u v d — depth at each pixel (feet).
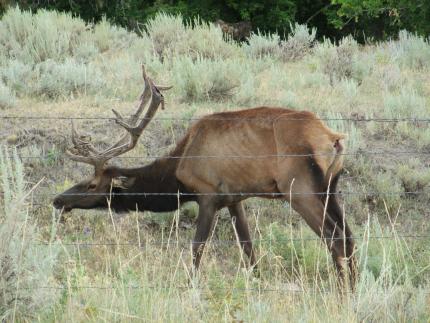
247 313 76.84
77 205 107.45
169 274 91.04
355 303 77.30
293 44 200.34
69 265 90.53
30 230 78.95
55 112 138.21
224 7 328.29
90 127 132.57
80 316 75.20
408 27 278.67
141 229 115.75
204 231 103.30
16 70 154.20
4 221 77.15
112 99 147.13
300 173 97.55
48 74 152.05
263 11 331.16
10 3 279.08
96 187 106.83
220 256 110.83
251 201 120.47
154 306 75.15
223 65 152.56
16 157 81.82
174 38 189.16
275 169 99.09
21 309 75.00
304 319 75.97
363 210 122.01
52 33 185.57
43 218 115.14
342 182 126.62
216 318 76.64
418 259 106.22
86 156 106.11
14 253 75.10
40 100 148.36
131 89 155.02
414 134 136.67
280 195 101.30
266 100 149.07
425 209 122.93
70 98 148.97
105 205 108.06
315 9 344.69
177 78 151.64
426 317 77.92
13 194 80.59
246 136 100.83
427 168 129.80
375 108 146.61
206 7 322.34
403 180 126.31
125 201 108.47
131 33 219.61
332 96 154.20
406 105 143.84
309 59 190.49
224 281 91.86
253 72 173.99
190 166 103.71
